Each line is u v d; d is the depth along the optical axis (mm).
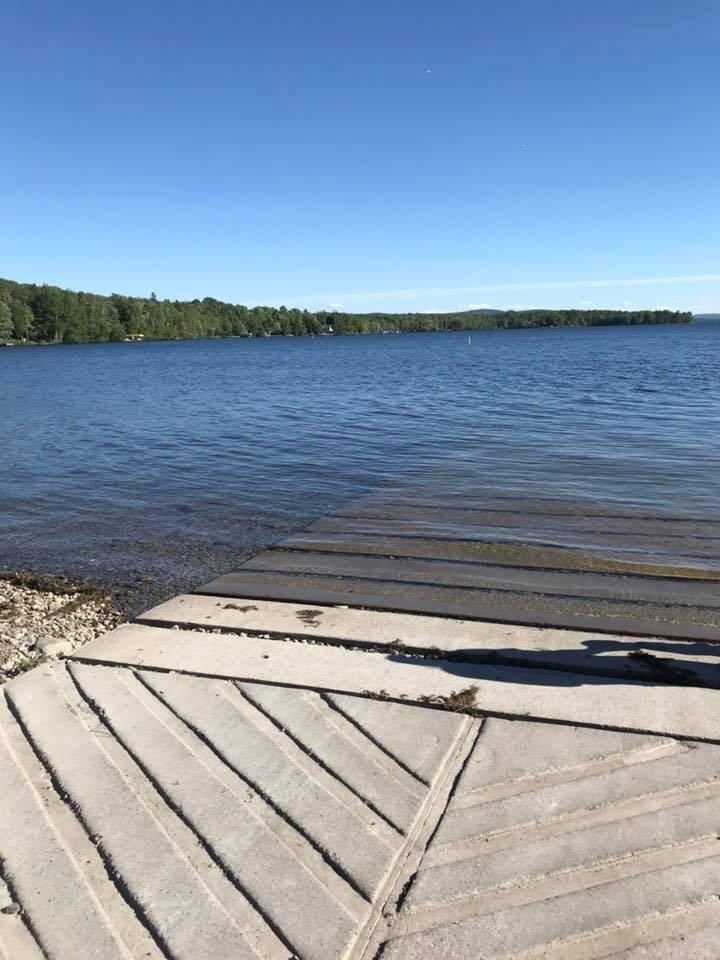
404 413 21094
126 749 3711
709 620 5668
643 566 7102
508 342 109688
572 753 3535
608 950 2416
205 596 6336
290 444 15734
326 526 8938
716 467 11828
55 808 3268
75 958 2492
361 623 5449
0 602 6508
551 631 5242
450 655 4824
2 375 47344
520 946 2449
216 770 3506
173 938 2549
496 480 11273
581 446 14164
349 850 2924
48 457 14727
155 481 12164
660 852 2830
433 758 3543
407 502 10062
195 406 25078
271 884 2768
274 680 4402
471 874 2770
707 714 3855
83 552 8188
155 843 3016
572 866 2779
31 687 4441
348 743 3697
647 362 47188
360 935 2529
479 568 7125
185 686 4375
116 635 5312
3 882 2852
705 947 2410
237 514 9805
